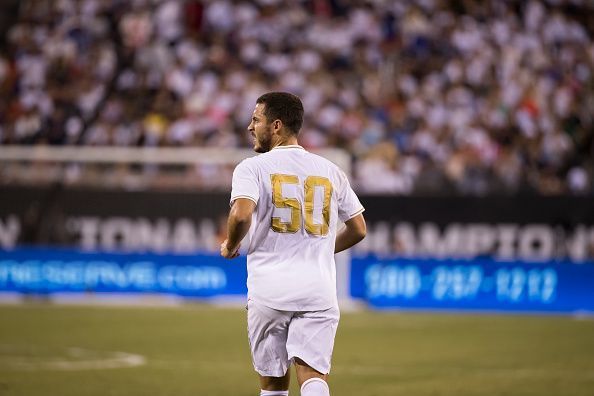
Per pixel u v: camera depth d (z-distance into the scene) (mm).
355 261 61375
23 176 64875
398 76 79875
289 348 19766
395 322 54531
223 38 83000
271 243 19891
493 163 69938
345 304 61219
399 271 60812
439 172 65562
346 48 82312
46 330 49750
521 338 48250
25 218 64375
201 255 62562
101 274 63375
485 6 83812
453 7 83875
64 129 77375
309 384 19375
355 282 61375
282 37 83312
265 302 19719
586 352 43719
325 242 20234
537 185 67688
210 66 81125
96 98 79062
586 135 75000
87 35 83875
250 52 82250
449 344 46031
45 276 63906
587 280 58688
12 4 87812
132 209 63594
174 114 77125
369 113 76812
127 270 63125
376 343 46125
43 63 82875
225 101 78375
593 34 83812
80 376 36031
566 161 71062
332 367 38844
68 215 64125
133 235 63562
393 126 75312
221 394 32719
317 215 20125
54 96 79500
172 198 63312
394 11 83562
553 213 60094
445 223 61094
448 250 61156
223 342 45906
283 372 20250
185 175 64312
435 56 81188
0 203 64500
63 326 51312
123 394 32406
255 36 83188
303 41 83000
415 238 61406
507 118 75562
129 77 80438
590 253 59688
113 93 79500
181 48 82188
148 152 64750
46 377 35688
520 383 35156
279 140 20484
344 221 21266
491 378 36281
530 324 54000
